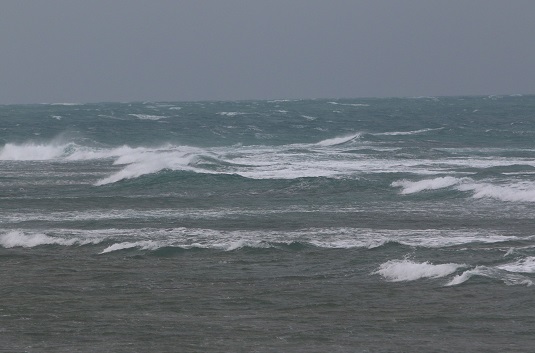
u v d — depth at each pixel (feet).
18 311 140.05
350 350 117.08
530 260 168.96
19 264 178.19
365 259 175.83
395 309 138.00
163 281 160.76
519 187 279.08
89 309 140.97
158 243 191.31
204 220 231.91
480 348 117.19
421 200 267.18
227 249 187.73
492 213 237.86
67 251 191.31
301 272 166.20
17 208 258.37
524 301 140.05
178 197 280.92
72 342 122.42
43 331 128.16
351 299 144.87
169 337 124.47
